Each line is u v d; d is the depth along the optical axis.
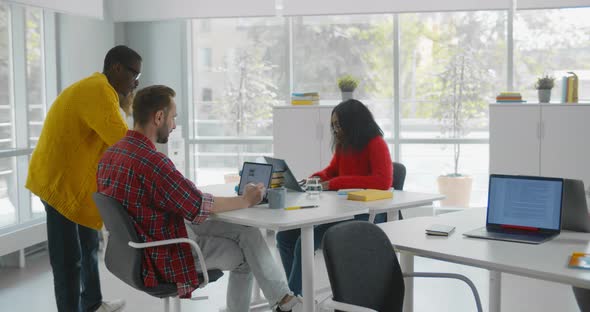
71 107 3.84
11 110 5.84
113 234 3.21
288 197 3.94
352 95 6.78
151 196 3.18
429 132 7.20
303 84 7.32
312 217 3.22
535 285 4.99
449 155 7.18
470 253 2.68
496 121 6.48
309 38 7.27
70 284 4.00
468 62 7.05
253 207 3.55
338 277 2.53
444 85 7.11
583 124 6.28
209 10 7.06
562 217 3.10
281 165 4.04
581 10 6.80
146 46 7.44
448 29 7.07
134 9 7.20
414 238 2.97
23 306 4.67
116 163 3.20
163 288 3.21
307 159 6.76
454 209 7.08
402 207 3.74
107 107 3.80
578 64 6.85
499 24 6.97
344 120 4.30
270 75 7.34
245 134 7.42
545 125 6.37
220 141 7.45
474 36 7.03
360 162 4.32
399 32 7.14
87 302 4.22
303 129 6.75
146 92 3.25
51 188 3.88
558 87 6.91
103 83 3.85
